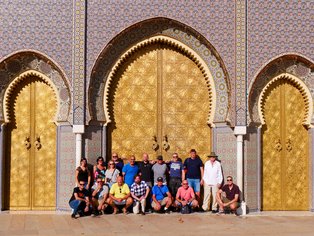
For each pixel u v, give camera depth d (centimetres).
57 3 1248
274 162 1299
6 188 1276
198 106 1303
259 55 1262
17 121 1283
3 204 1270
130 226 1055
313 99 1295
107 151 1288
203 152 1301
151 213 1236
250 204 1263
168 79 1301
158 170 1262
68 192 1254
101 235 959
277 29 1268
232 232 996
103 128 1273
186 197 1242
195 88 1302
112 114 1294
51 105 1281
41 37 1245
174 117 1303
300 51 1272
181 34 1289
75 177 1241
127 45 1284
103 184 1223
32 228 1027
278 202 1298
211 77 1291
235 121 1248
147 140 1302
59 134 1267
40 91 1284
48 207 1277
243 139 1258
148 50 1304
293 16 1273
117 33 1252
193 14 1266
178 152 1303
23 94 1284
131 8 1257
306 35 1274
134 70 1302
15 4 1248
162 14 1261
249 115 1259
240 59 1255
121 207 1243
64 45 1245
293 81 1299
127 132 1298
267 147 1298
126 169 1252
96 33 1250
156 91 1301
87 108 1239
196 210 1274
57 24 1246
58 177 1264
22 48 1244
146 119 1303
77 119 1232
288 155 1302
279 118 1302
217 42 1266
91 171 1249
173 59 1303
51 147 1282
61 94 1268
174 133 1303
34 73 1273
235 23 1261
